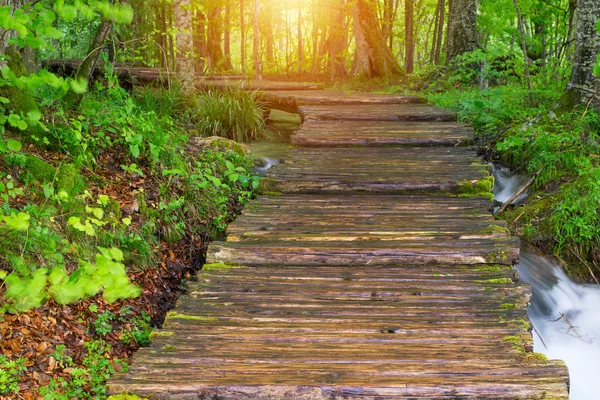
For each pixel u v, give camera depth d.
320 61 29.95
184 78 10.95
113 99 8.06
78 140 6.07
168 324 4.21
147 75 12.95
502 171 9.11
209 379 3.48
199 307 4.47
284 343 3.96
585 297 6.71
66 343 4.30
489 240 5.45
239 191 7.93
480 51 11.98
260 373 3.55
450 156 8.15
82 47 16.75
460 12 17.42
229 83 13.02
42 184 5.31
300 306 4.47
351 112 10.78
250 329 4.14
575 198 7.42
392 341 3.96
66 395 3.83
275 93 13.62
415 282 4.84
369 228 5.80
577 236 7.19
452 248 5.23
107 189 6.19
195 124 10.62
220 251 5.29
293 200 6.78
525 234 7.40
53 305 4.49
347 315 4.35
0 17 2.97
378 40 22.22
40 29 3.22
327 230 5.77
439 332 4.08
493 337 3.99
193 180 7.26
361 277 4.95
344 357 3.74
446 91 14.78
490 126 10.41
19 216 2.98
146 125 7.11
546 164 8.26
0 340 3.93
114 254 2.84
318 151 8.56
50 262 4.70
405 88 18.23
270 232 5.70
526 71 10.66
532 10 12.73
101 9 3.27
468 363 3.63
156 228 6.30
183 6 10.66
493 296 4.58
